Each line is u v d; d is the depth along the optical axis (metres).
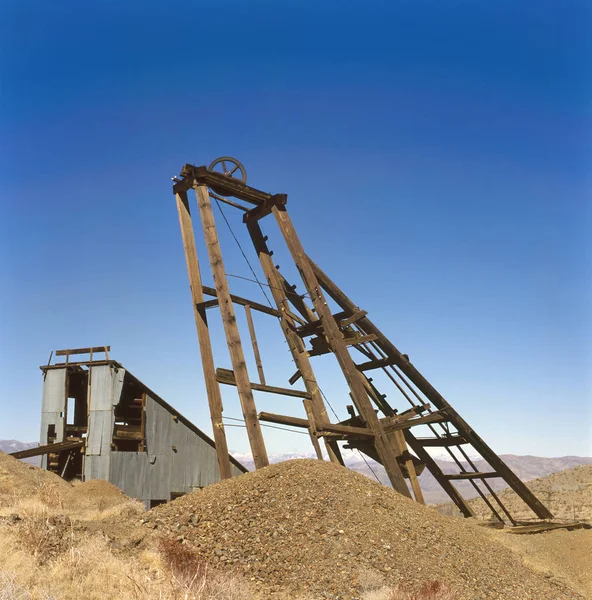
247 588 11.11
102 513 14.77
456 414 25.20
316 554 12.55
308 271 23.66
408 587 11.96
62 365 32.44
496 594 12.98
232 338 19.41
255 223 24.97
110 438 30.73
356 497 15.12
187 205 21.44
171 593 9.78
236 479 16.16
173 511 14.32
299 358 23.31
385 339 24.27
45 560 10.47
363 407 22.33
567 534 22.45
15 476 22.08
